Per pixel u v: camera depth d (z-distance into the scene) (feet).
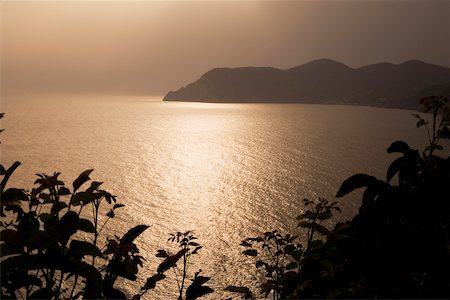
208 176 320.70
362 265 9.59
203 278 11.06
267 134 595.06
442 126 11.02
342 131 629.10
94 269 8.30
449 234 9.23
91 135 572.51
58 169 332.19
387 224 9.75
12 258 8.04
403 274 9.16
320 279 9.96
